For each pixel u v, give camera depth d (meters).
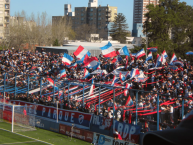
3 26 145.88
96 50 57.97
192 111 2.76
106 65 40.12
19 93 36.00
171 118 20.94
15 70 48.88
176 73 32.22
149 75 37.44
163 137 2.54
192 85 29.22
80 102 29.91
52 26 126.81
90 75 38.09
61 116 28.44
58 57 50.66
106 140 22.05
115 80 30.36
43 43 111.88
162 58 37.34
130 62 39.34
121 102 27.86
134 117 23.69
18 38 106.94
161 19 64.38
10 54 59.47
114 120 23.77
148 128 21.80
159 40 64.88
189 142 2.46
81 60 39.16
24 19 124.06
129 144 20.47
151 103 23.28
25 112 28.14
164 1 76.38
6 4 148.88
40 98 32.06
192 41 66.00
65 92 31.47
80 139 24.33
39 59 52.56
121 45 70.56
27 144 22.89
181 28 69.69
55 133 26.52
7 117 30.22
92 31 196.25
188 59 60.00
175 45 64.19
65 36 129.38
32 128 27.81
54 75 43.00
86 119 26.23
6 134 25.84
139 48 65.06
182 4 75.25
